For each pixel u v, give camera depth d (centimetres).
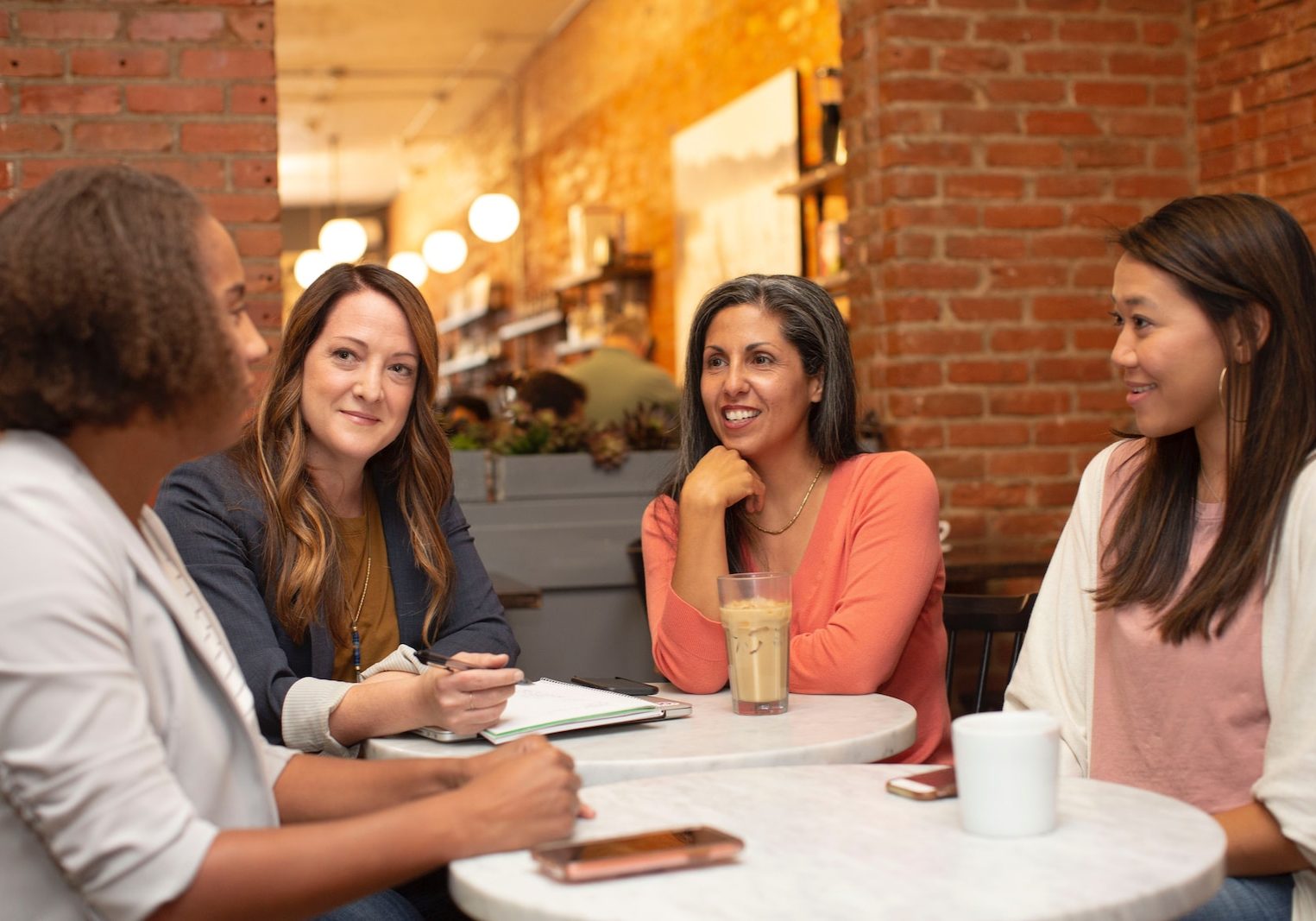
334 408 179
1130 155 386
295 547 175
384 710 144
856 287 396
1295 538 134
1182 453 151
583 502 337
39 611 92
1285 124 361
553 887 92
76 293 95
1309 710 125
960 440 376
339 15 796
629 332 545
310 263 1116
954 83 375
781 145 540
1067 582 161
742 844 96
